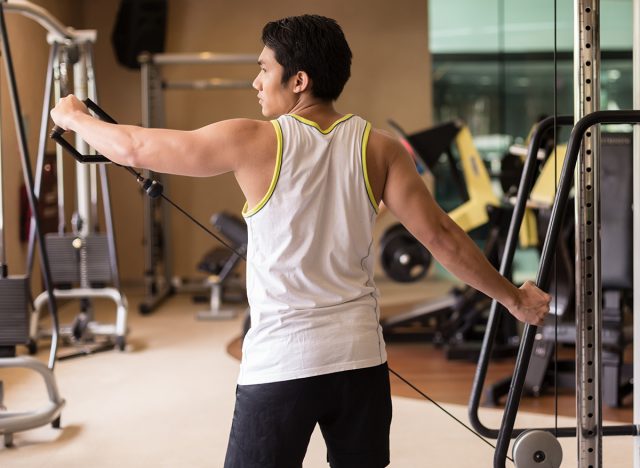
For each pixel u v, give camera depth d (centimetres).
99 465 335
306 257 173
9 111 595
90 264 552
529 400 429
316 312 172
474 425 273
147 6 802
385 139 181
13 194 606
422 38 843
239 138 174
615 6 752
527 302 187
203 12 846
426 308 556
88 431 379
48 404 377
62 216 553
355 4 847
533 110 799
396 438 365
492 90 817
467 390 451
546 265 226
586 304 231
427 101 843
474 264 181
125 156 175
